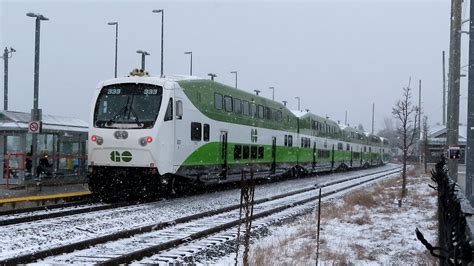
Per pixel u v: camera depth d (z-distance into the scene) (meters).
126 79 18.91
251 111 26.69
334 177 41.47
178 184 20.20
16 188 20.28
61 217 14.00
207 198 20.83
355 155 60.28
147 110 18.30
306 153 38.56
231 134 23.97
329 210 16.91
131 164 18.08
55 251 9.45
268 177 30.84
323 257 9.83
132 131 18.09
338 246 10.92
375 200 19.02
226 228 13.59
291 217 16.47
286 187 28.58
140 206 17.25
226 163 23.41
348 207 17.33
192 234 11.77
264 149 28.59
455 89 14.09
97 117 18.80
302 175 40.53
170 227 13.33
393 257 9.84
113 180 18.67
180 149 19.09
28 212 14.86
